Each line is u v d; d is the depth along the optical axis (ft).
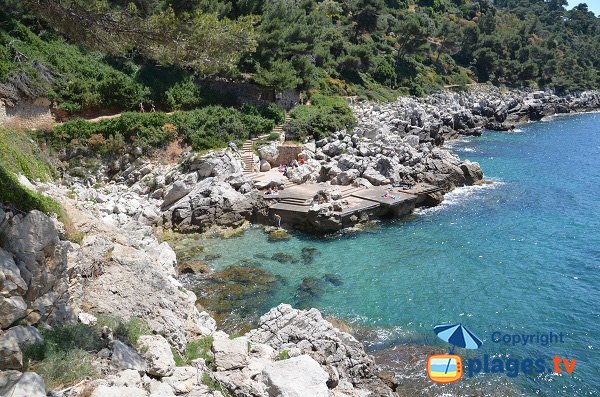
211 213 130.31
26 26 157.28
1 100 130.93
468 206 148.97
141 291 59.16
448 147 237.86
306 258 113.50
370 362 69.72
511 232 129.29
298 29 214.69
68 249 54.29
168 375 45.42
